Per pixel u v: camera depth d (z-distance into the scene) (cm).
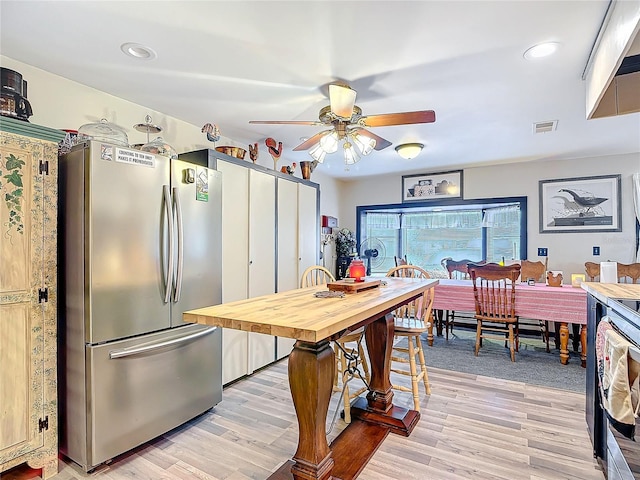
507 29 187
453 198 538
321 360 170
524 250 493
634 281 403
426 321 276
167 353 225
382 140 294
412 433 227
